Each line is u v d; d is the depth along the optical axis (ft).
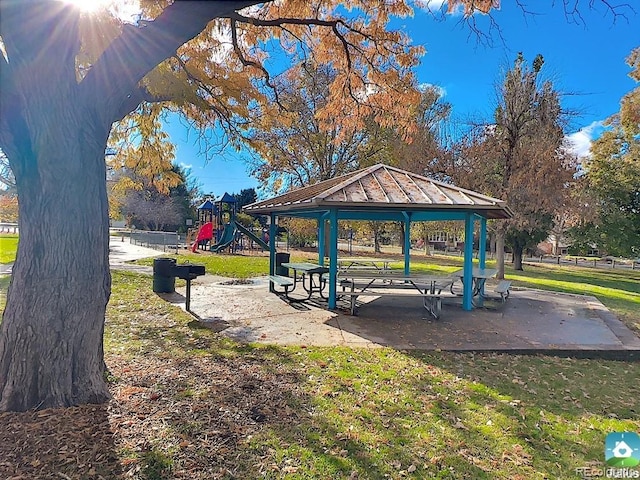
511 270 72.08
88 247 10.85
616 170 80.02
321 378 13.61
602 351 17.52
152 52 10.71
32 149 10.23
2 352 10.43
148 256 62.69
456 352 17.24
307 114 68.23
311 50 21.57
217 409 10.94
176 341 17.70
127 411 10.55
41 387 10.35
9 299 10.54
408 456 9.12
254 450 9.04
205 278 39.81
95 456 8.54
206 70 19.94
